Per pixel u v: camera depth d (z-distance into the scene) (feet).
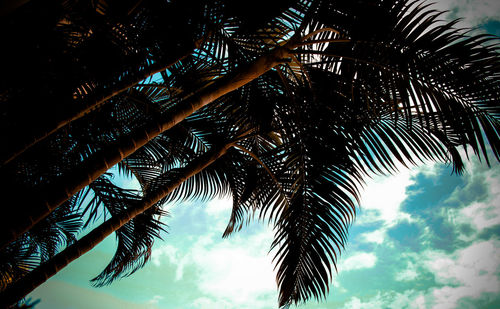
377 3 5.78
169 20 5.84
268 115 9.15
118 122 8.75
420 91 5.71
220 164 11.69
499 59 4.86
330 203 8.96
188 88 7.70
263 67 6.83
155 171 11.68
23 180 7.36
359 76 6.81
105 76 5.79
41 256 10.34
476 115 5.21
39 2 4.57
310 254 9.13
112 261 10.62
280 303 9.08
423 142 7.59
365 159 7.87
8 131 5.00
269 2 6.02
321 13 6.32
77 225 10.26
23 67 4.70
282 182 10.26
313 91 7.99
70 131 7.76
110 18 5.43
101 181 9.69
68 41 5.16
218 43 6.75
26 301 7.20
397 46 5.79
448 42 5.22
